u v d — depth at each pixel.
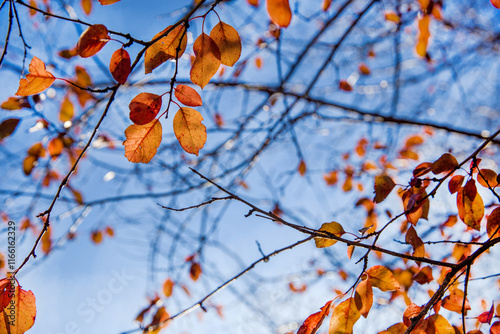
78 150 1.43
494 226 0.85
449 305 0.90
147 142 0.77
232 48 0.75
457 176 0.85
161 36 0.74
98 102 1.34
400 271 1.12
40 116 1.08
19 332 0.79
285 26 0.70
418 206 0.86
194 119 0.77
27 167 1.17
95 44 0.73
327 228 0.85
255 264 0.94
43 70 0.75
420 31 1.00
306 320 0.84
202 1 0.74
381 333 0.88
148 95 0.76
